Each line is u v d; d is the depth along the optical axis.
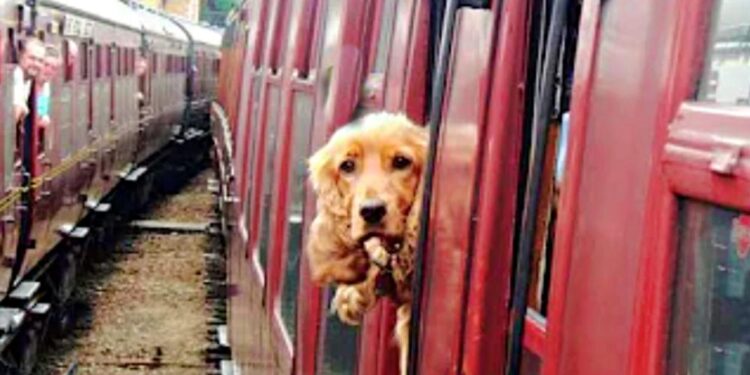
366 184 2.94
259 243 7.70
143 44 20.62
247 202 9.20
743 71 1.60
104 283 15.74
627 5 1.95
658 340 1.74
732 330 1.58
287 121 6.21
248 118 9.95
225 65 22.28
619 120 1.93
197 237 19.83
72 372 11.47
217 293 15.34
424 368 2.86
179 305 14.62
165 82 24.56
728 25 1.65
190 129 29.17
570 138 2.13
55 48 11.73
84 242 14.96
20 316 9.86
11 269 9.94
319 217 3.13
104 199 17.06
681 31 1.74
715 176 1.59
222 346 12.12
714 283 1.62
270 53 7.95
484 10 2.63
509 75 2.42
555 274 2.14
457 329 2.60
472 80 2.70
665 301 1.73
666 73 1.78
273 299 6.29
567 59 2.41
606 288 1.93
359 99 4.31
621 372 1.85
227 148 15.34
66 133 12.70
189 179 29.81
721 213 1.60
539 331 2.27
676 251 1.72
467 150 2.67
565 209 2.12
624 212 1.88
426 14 3.29
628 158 1.88
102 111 15.87
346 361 3.96
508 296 2.43
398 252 2.96
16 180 9.82
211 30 36.62
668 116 1.75
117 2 18.50
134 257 17.73
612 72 1.98
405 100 3.31
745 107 1.56
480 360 2.44
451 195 2.75
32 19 10.29
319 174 3.14
